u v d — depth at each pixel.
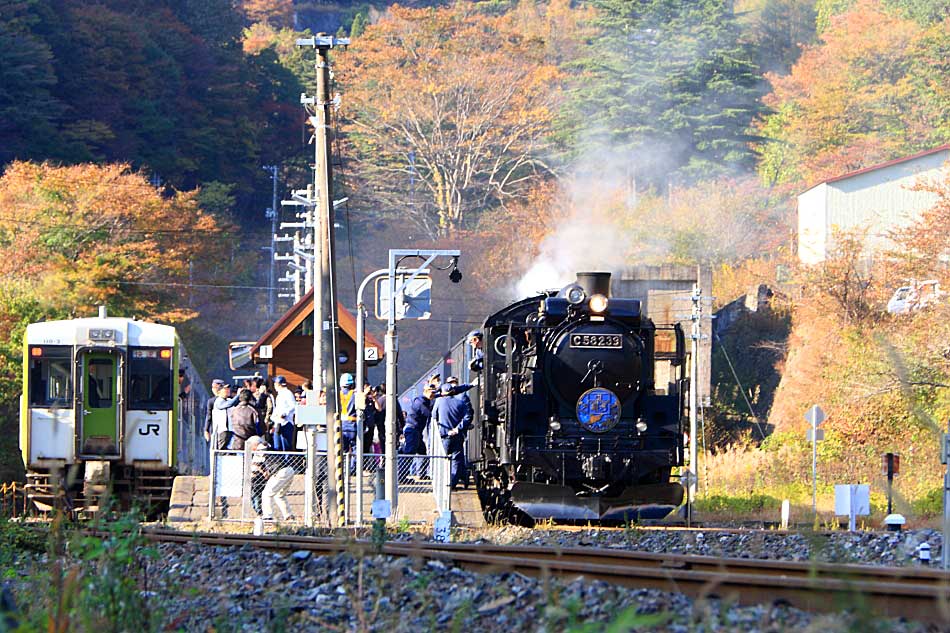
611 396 79.62
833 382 171.88
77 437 93.88
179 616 38.84
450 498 81.88
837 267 192.62
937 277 177.62
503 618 36.28
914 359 152.12
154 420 95.06
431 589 40.69
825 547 60.84
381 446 96.50
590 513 78.44
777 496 133.38
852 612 32.53
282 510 82.06
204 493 89.94
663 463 80.00
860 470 144.62
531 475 79.94
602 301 79.94
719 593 38.47
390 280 87.00
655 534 70.00
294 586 44.06
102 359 95.06
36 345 94.19
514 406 79.44
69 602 34.19
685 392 82.25
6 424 170.25
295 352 131.38
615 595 38.03
